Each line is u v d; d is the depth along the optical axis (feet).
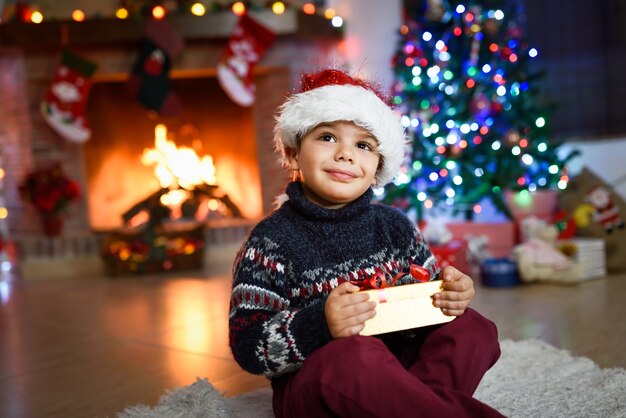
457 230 11.15
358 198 3.75
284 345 3.24
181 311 8.91
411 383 2.97
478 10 11.07
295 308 3.60
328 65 4.29
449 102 11.10
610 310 7.24
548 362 5.24
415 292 3.46
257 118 15.15
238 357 3.43
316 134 3.63
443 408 2.90
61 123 13.41
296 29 14.02
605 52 12.51
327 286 3.59
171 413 4.48
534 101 13.25
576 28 12.75
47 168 13.84
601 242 9.46
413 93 11.46
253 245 3.65
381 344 3.19
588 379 4.78
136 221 15.23
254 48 13.84
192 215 14.79
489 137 10.75
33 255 13.64
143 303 9.79
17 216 14.42
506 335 6.40
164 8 14.15
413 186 11.12
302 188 3.83
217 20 13.93
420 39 11.62
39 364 6.56
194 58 14.37
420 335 3.69
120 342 7.27
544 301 7.95
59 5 14.37
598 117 12.66
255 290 3.51
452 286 3.49
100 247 13.94
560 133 13.06
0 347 7.43
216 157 16.26
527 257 9.05
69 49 13.50
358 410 2.98
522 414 4.13
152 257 13.11
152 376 5.85
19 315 9.46
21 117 13.96
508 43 11.05
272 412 4.45
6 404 5.31
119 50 14.11
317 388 3.06
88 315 9.10
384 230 3.91
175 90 15.92
